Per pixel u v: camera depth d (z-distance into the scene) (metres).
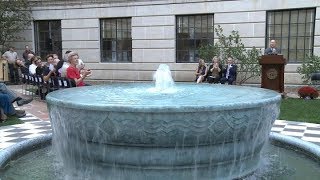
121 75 19.38
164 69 5.11
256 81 16.27
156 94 4.22
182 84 5.45
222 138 3.50
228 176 3.72
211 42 17.55
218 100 3.60
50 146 5.43
